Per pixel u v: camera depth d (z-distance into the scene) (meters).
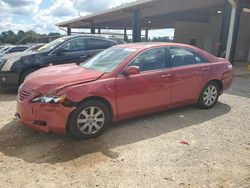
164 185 3.17
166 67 5.30
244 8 14.74
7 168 3.50
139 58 4.98
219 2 14.04
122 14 20.16
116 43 9.46
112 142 4.32
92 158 3.78
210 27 23.42
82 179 3.27
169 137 4.55
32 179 3.26
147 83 4.95
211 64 6.07
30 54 7.99
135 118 5.46
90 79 4.42
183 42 27.25
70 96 4.11
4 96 7.43
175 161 3.73
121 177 3.32
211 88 6.15
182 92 5.55
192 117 5.60
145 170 3.49
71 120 4.19
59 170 3.47
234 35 13.38
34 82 4.45
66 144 4.21
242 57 21.69
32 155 3.86
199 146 4.23
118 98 4.62
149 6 16.39
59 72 4.85
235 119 5.54
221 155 3.95
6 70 7.68
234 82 10.46
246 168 3.60
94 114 4.41
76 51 8.63
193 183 3.23
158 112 5.85
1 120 5.22
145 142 4.34
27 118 4.29
